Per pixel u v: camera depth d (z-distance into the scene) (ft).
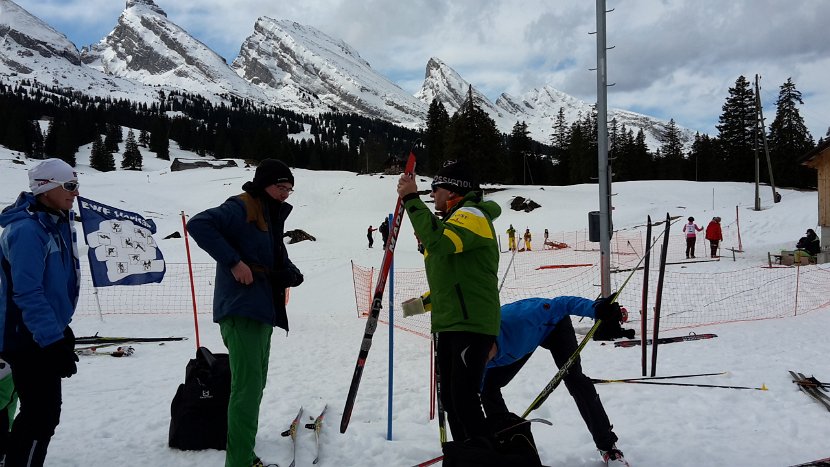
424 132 218.38
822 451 11.55
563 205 133.08
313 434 13.34
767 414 13.88
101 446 12.59
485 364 10.02
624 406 14.96
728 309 33.83
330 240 106.42
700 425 13.35
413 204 9.52
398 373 20.74
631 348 23.08
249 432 10.75
